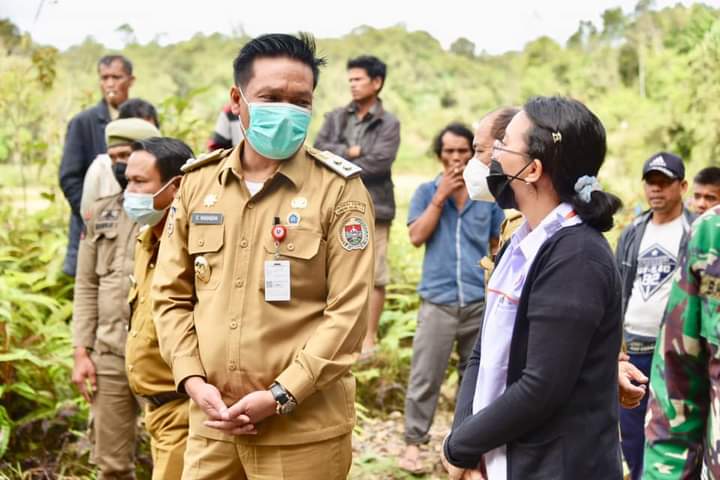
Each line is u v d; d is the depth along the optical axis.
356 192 2.50
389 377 5.76
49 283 5.44
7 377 4.34
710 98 9.96
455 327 4.52
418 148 21.23
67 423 4.42
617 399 1.96
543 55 23.59
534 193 1.97
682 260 1.95
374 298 5.93
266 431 2.40
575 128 1.90
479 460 1.96
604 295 1.83
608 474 1.90
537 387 1.81
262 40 2.44
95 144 5.25
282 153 2.42
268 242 2.42
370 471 4.49
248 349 2.39
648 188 3.99
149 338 2.98
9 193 7.11
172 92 20.28
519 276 1.95
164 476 3.02
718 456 1.84
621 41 20.20
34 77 7.00
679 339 1.93
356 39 25.11
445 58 25.17
